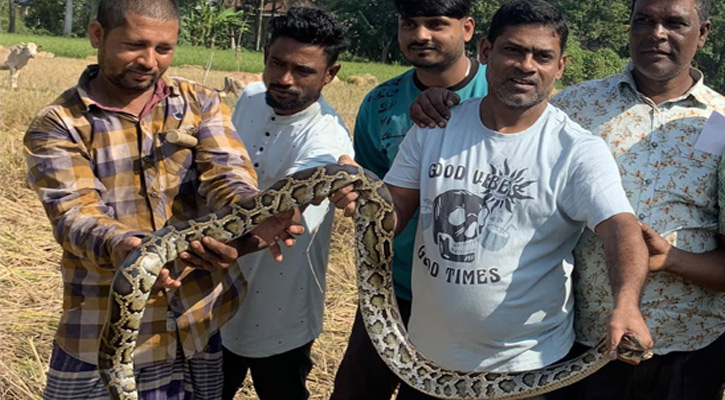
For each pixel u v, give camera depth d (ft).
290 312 7.19
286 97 6.90
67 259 5.89
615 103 6.48
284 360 7.29
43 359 9.14
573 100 6.68
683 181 6.22
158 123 5.94
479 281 5.69
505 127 5.82
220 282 6.20
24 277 11.68
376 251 6.18
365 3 93.76
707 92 6.46
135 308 5.34
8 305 10.61
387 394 7.32
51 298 11.03
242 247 5.97
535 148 5.71
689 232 6.24
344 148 7.21
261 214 5.81
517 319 5.71
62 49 76.33
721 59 79.82
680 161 6.24
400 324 6.30
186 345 6.00
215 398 6.40
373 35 93.81
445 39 7.02
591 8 93.76
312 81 6.89
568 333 5.97
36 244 13.23
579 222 5.77
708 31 6.38
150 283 5.37
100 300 5.81
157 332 5.90
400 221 6.26
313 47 6.79
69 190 5.62
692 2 6.10
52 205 5.61
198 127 6.07
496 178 5.74
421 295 6.03
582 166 5.57
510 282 5.65
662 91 6.38
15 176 16.79
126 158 5.84
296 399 7.47
